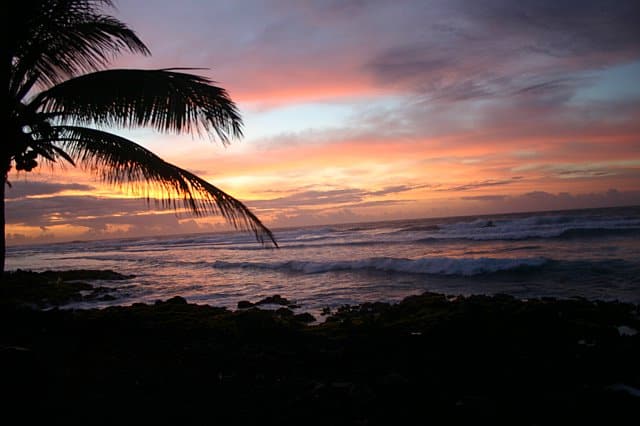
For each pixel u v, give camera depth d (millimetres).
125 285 20422
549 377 5086
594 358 5648
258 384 4707
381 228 77875
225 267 27938
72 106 5824
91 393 4109
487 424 3812
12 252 93312
